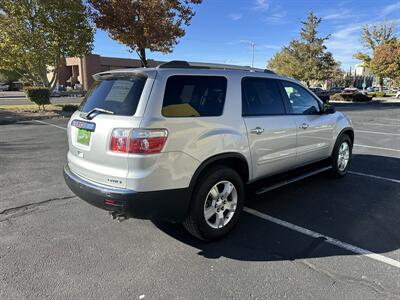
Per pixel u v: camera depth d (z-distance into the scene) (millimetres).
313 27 38938
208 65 3701
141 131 2883
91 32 16969
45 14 15406
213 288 2721
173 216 3184
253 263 3115
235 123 3621
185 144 3119
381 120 16016
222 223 3592
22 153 7555
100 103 3379
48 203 4555
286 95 4484
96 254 3240
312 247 3428
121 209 2963
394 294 2646
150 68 3264
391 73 42281
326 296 2619
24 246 3375
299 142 4602
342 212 4348
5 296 2590
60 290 2672
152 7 16859
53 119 14516
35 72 17547
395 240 3586
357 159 7418
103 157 3098
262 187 4195
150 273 2928
